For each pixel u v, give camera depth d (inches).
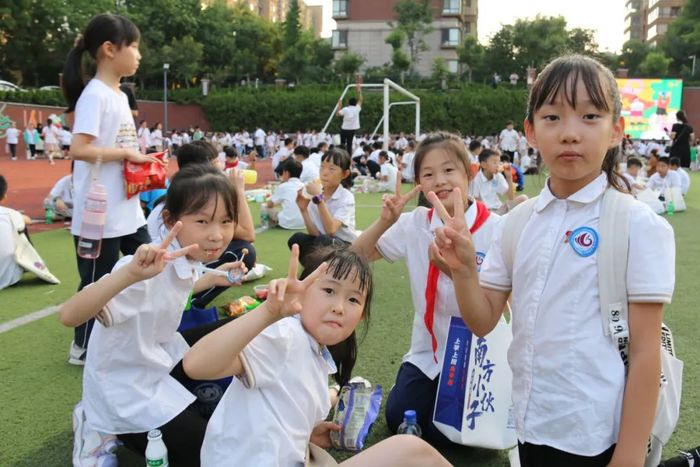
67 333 159.9
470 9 2388.0
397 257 117.6
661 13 3095.5
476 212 111.8
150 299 91.8
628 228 64.6
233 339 65.9
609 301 64.5
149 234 155.3
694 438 107.0
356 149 759.7
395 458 75.4
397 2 2011.6
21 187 527.2
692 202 459.8
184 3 1861.5
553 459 67.7
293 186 328.2
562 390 66.1
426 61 2036.2
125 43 137.4
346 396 111.0
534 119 67.1
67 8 1481.3
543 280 68.1
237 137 1305.4
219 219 95.5
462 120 1456.7
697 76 1667.1
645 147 1033.5
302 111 1537.9
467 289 72.3
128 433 94.7
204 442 78.3
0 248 198.1
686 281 217.3
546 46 1774.1
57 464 99.5
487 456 106.3
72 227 139.6
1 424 112.0
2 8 1378.0
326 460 81.7
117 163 137.6
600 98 62.9
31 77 1589.6
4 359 142.2
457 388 104.3
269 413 74.2
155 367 96.7
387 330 164.4
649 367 63.2
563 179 67.9
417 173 112.7
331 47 2075.5
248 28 2062.0
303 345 77.3
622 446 63.2
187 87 1742.1
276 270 231.8
